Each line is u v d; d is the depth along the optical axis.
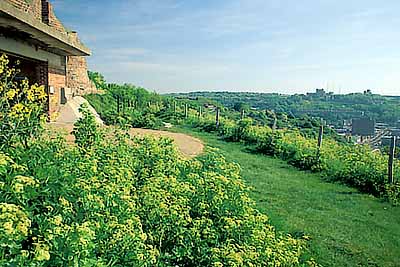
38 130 4.92
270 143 12.61
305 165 10.51
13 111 4.71
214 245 3.07
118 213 2.70
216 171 4.64
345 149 10.89
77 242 1.99
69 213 2.51
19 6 11.14
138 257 2.34
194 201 3.53
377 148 11.06
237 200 3.59
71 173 3.04
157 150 4.82
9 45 10.10
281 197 7.42
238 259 2.55
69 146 4.64
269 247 2.97
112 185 2.83
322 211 6.78
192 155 10.13
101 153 4.55
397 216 6.78
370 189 8.37
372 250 5.27
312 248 5.12
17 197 2.46
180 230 2.99
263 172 9.60
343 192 8.15
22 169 2.71
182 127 19.28
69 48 13.23
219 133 17.11
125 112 18.89
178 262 3.03
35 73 13.46
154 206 3.02
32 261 1.88
